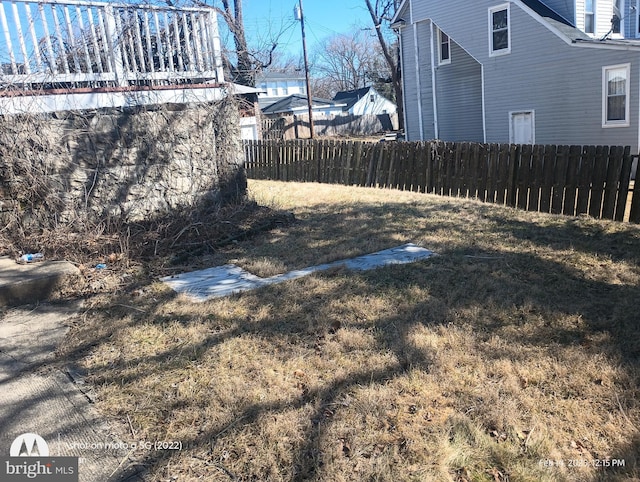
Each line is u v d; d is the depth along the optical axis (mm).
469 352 3418
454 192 10039
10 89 6008
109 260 5734
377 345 3578
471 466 2418
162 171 7250
